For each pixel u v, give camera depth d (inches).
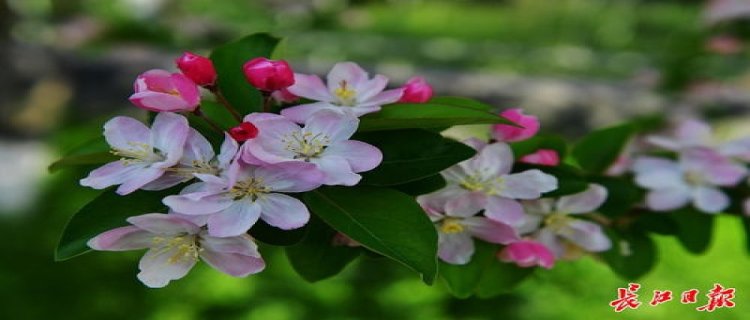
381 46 142.2
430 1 199.2
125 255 50.5
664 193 22.1
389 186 18.2
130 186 17.0
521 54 137.0
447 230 19.0
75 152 19.8
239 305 45.1
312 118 17.7
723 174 22.2
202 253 17.3
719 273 46.7
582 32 155.6
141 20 112.1
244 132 17.1
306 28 152.7
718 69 48.4
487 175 19.0
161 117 17.8
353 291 46.4
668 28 151.8
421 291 45.8
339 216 17.4
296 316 44.3
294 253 19.3
